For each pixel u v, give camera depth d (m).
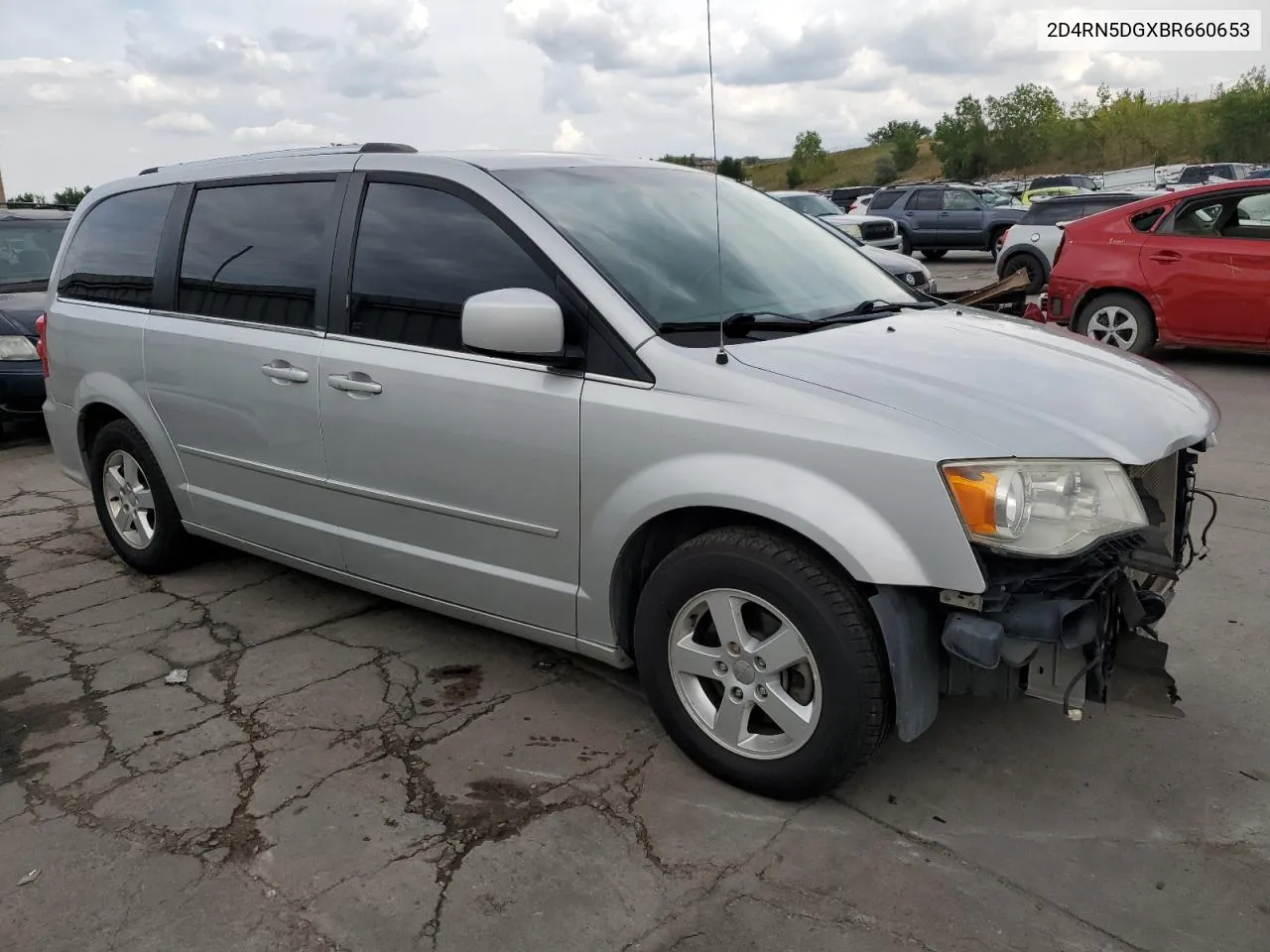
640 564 3.04
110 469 4.75
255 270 3.87
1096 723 3.21
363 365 3.41
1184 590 4.17
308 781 2.99
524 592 3.20
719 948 2.29
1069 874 2.51
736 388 2.66
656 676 2.95
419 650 3.87
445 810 2.82
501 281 3.13
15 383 7.29
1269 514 5.06
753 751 2.81
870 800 2.82
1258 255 8.16
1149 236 8.74
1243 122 54.03
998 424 2.49
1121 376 2.98
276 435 3.79
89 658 3.88
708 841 2.66
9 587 4.69
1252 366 8.84
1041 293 14.48
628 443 2.81
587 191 3.36
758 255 3.50
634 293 2.95
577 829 2.72
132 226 4.49
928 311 3.57
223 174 4.11
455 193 3.30
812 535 2.50
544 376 2.99
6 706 3.53
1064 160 63.28
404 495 3.41
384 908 2.44
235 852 2.67
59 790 2.99
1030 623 2.41
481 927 2.37
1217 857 2.56
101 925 2.42
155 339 4.23
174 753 3.18
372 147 3.74
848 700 2.56
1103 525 2.47
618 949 2.29
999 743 3.11
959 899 2.42
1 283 8.31
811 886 2.48
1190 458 3.00
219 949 2.33
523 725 3.28
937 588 2.45
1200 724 3.18
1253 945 2.26
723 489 2.62
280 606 4.35
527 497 3.08
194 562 4.80
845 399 2.55
